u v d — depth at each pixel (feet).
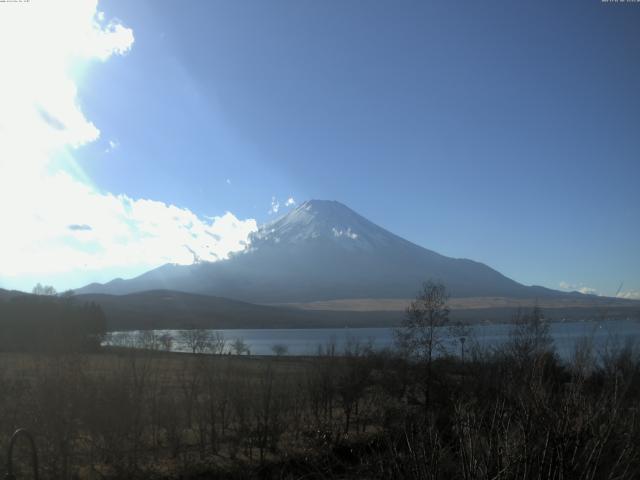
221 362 102.78
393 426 28.40
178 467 65.67
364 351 121.49
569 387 23.63
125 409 62.59
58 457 56.34
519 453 20.72
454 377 76.54
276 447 71.82
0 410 55.42
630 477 21.09
